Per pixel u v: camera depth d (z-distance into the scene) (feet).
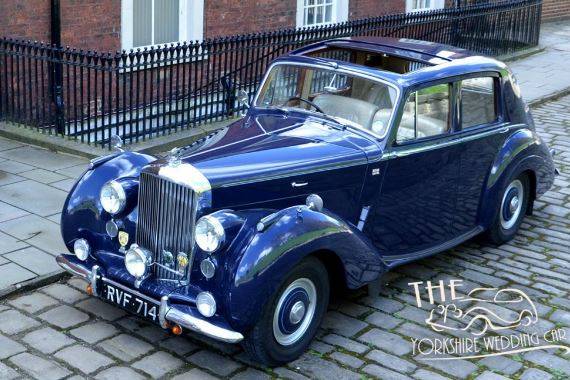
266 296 15.28
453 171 21.03
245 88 36.73
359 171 18.57
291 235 15.66
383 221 19.62
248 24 42.73
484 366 16.85
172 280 16.38
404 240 20.34
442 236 21.49
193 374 15.92
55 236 22.06
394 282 20.84
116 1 35.37
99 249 17.79
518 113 23.44
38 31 33.14
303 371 16.28
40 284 19.31
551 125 39.14
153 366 16.12
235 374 16.03
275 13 44.37
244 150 17.62
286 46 38.91
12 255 20.59
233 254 15.34
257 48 36.73
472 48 55.26
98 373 15.72
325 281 16.89
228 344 17.17
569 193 28.81
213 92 34.73
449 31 52.21
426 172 20.20
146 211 16.78
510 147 22.63
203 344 17.12
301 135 18.85
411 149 19.54
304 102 20.45
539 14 62.13
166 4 38.47
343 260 16.78
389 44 22.34
